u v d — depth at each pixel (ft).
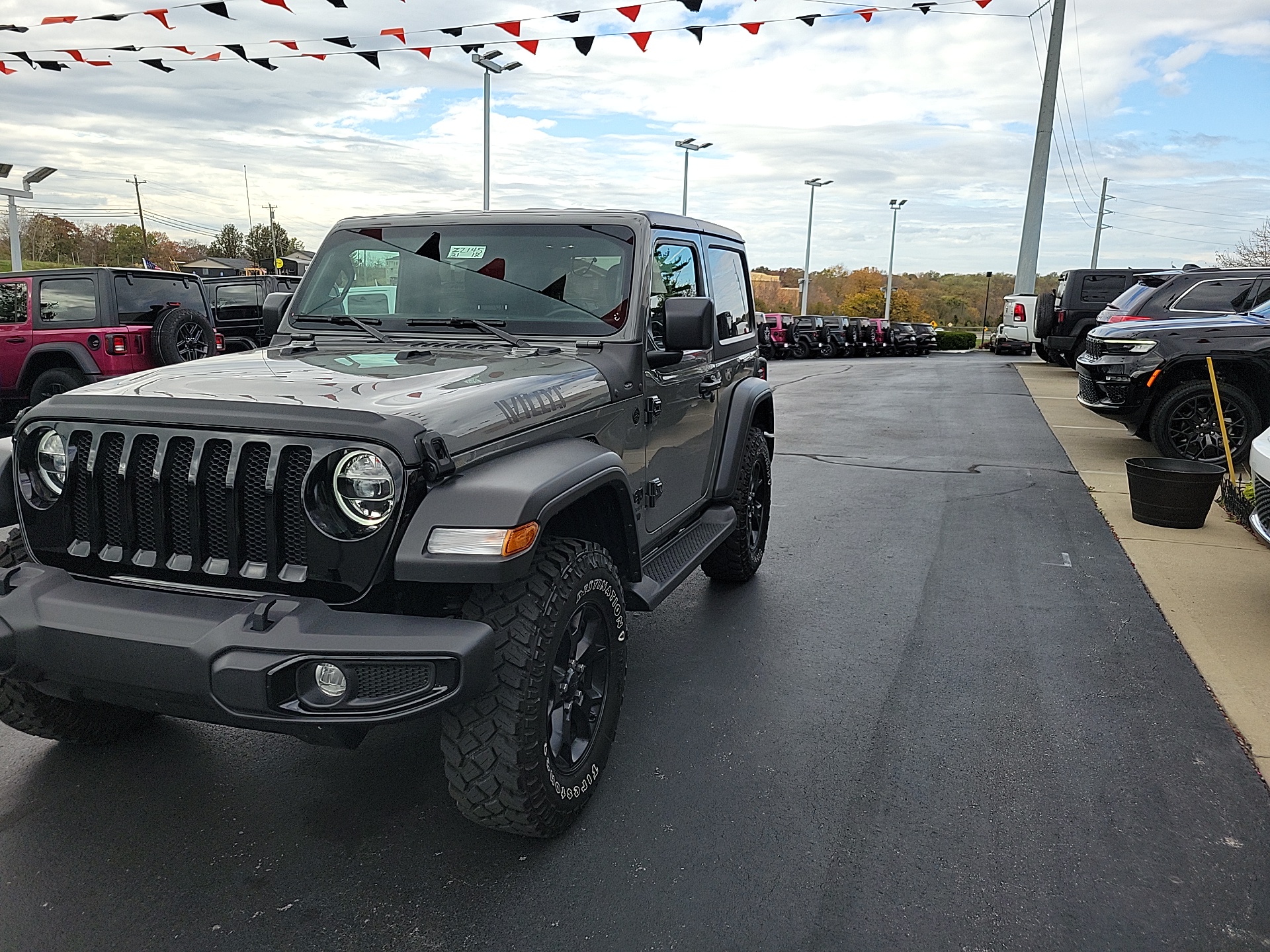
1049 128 96.17
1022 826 9.46
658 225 12.38
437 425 7.92
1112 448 34.04
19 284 33.91
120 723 10.92
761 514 17.90
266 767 10.47
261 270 71.87
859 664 13.69
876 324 122.93
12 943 7.55
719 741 11.23
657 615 15.67
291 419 7.68
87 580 8.36
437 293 12.00
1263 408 27.71
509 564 7.48
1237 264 150.61
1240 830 9.44
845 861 8.81
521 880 8.47
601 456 9.52
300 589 7.80
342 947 7.58
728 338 15.67
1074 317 63.16
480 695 7.70
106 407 8.21
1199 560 19.24
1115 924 7.97
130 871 8.54
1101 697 12.59
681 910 8.09
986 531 21.63
